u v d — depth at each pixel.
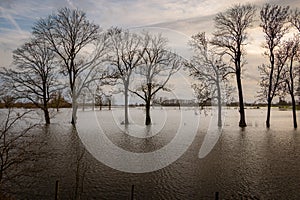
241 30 43.44
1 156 10.54
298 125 47.03
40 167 16.44
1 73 41.41
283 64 42.41
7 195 12.16
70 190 13.47
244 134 35.62
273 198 12.64
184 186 14.33
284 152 23.22
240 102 45.44
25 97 42.28
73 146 25.80
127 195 13.00
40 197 12.40
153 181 15.19
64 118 55.81
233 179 15.48
